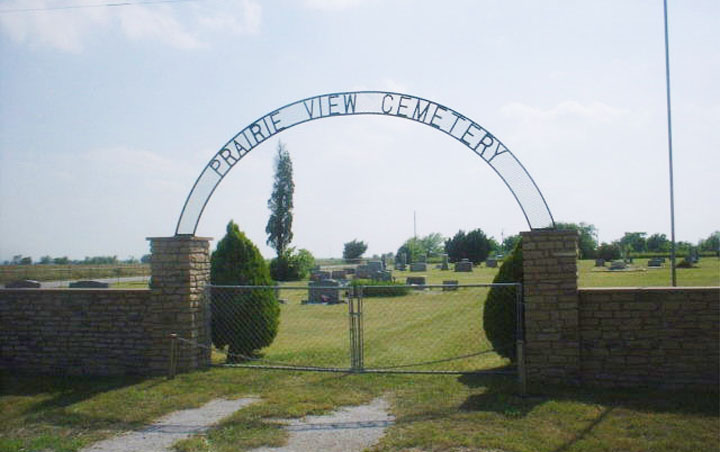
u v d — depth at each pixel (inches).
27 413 263.9
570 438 210.1
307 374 328.2
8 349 369.1
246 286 351.6
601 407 247.1
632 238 2787.9
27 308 366.0
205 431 233.9
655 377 280.2
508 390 277.9
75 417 255.0
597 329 288.0
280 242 1939.0
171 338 324.8
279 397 279.4
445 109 325.4
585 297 290.0
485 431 221.1
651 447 199.2
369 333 487.5
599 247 2036.2
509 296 322.7
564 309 289.1
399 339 451.2
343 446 211.9
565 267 289.6
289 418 248.4
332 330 520.7
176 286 341.7
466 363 352.8
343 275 1368.1
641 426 221.1
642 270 1338.6
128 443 221.6
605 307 287.0
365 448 209.0
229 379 320.2
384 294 873.5
